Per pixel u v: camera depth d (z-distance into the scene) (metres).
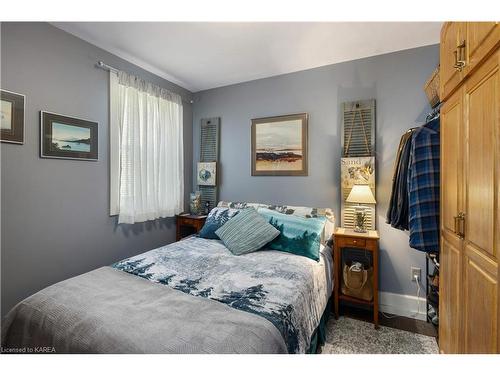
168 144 3.04
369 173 2.42
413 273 2.31
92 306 1.18
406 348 1.83
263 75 2.97
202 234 2.62
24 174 1.83
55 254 2.02
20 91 1.80
